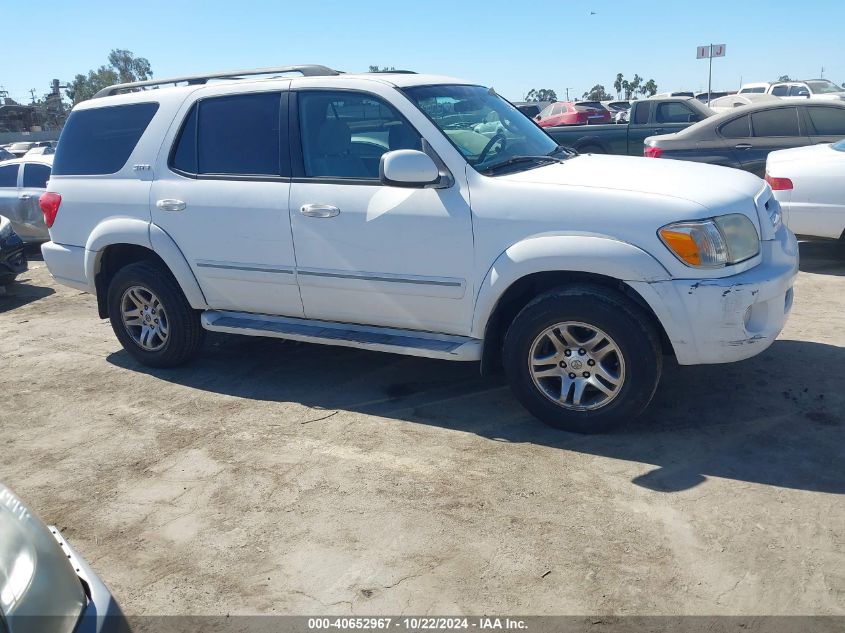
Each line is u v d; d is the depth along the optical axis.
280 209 4.64
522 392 4.20
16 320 7.47
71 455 4.30
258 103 4.82
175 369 5.62
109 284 5.61
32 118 70.31
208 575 3.14
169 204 5.05
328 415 4.61
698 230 3.69
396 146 4.37
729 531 3.19
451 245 4.16
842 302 6.20
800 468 3.64
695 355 3.80
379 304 4.50
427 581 3.00
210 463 4.08
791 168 7.13
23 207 10.87
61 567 2.01
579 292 3.92
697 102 13.88
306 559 3.20
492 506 3.48
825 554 3.01
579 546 3.15
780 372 4.77
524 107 25.95
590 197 3.86
